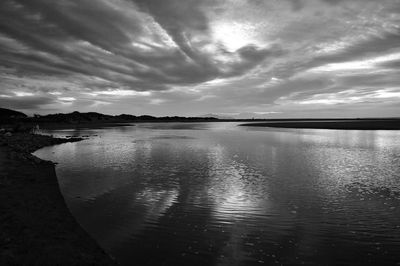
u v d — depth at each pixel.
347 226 11.54
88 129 106.88
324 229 11.27
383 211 13.20
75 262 8.51
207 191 16.58
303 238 10.55
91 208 13.62
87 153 34.16
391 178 19.58
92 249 9.54
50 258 8.55
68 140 52.16
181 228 11.41
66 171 22.55
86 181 19.05
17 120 153.00
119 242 10.17
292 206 13.96
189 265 8.76
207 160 27.97
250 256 9.27
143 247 9.83
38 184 17.77
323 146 39.03
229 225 11.73
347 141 45.72
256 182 18.70
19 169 21.97
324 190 16.72
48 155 32.56
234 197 15.45
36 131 84.81
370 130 74.44
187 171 22.45
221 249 9.74
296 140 48.69
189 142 47.75
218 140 51.03
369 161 26.53
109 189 17.02
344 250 9.62
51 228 10.91
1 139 42.94
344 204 14.21
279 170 22.66
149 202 14.59
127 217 12.54
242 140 50.47
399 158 28.19
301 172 21.80
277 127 105.56
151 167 24.27
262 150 35.41
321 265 8.75
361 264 8.80
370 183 18.28
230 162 26.67
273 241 10.31
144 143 46.59
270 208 13.68
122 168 23.84
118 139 55.69
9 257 8.29
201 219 12.35
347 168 23.22
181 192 16.42
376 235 10.71
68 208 13.54
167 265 8.75
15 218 11.40
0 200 13.57
